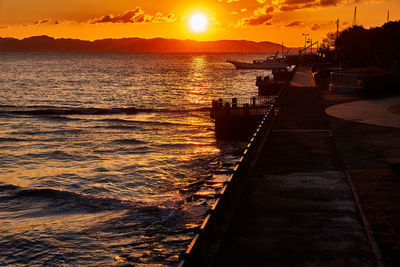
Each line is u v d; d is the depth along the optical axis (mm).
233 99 38844
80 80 136875
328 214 11836
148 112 60312
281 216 11719
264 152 19875
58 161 31766
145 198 22344
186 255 7578
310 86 56000
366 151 20219
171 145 36312
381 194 13695
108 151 34781
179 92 94625
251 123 36094
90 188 24703
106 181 26016
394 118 29984
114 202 21703
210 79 143250
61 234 17984
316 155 19312
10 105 69875
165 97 84062
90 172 28266
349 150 20406
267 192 13891
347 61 99000
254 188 14352
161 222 18797
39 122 51406
